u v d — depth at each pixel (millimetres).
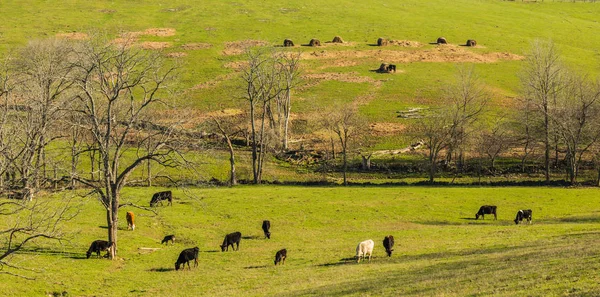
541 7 192250
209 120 95125
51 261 37781
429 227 48969
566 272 23969
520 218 49906
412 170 80312
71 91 55844
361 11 171000
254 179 72938
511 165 82562
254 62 82938
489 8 185500
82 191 57250
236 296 28578
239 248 43250
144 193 61438
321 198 59844
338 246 42281
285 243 44500
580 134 77438
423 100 109125
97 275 35750
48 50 83250
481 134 84812
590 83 102000
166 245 43938
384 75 121500
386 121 99750
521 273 25156
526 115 85625
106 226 47469
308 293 27266
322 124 94812
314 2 178375
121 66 41781
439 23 162500
